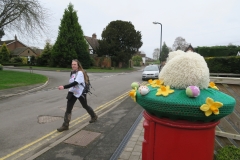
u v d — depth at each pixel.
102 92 11.03
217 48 21.44
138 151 3.75
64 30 35.31
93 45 48.12
